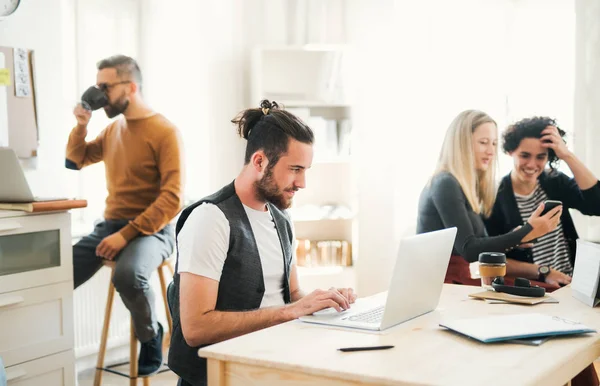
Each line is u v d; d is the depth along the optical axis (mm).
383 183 5824
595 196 4160
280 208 2375
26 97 4082
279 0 5750
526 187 4246
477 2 5863
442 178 4066
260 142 2332
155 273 5055
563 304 2430
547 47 5660
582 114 5035
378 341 1927
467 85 5902
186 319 2217
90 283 4527
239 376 1815
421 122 5887
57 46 4281
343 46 5551
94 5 4773
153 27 5141
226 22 5555
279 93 5648
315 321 2150
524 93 5785
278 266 2447
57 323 3422
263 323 2205
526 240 3875
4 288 3145
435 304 2348
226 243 2299
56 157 4293
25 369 3256
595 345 1932
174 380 4387
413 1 5863
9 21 3990
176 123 5293
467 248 3922
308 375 1713
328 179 5836
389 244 5824
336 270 5504
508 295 2545
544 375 1638
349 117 5797
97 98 4145
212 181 5527
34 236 3307
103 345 4047
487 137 4105
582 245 2531
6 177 3248
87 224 4738
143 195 4176
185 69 5348
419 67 5883
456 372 1643
